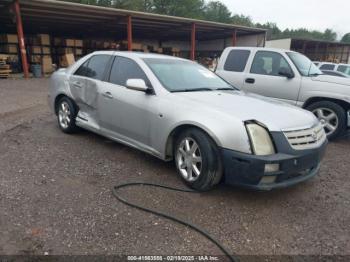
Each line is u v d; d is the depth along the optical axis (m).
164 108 3.69
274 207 3.22
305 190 3.66
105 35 29.25
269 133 3.10
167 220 2.88
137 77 4.21
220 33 27.31
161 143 3.76
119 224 2.78
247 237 2.69
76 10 16.69
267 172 2.99
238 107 3.45
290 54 6.39
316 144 3.35
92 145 4.93
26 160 4.21
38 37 19.53
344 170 4.39
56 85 5.59
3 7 15.89
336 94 5.63
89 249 2.43
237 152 3.06
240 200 3.32
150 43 31.73
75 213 2.92
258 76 6.53
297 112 3.59
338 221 3.01
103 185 3.53
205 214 3.01
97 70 4.85
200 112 3.38
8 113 7.39
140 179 3.72
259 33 26.22
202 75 4.65
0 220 2.76
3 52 19.30
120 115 4.27
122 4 41.03
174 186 3.56
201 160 3.30
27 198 3.17
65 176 3.74
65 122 5.49
